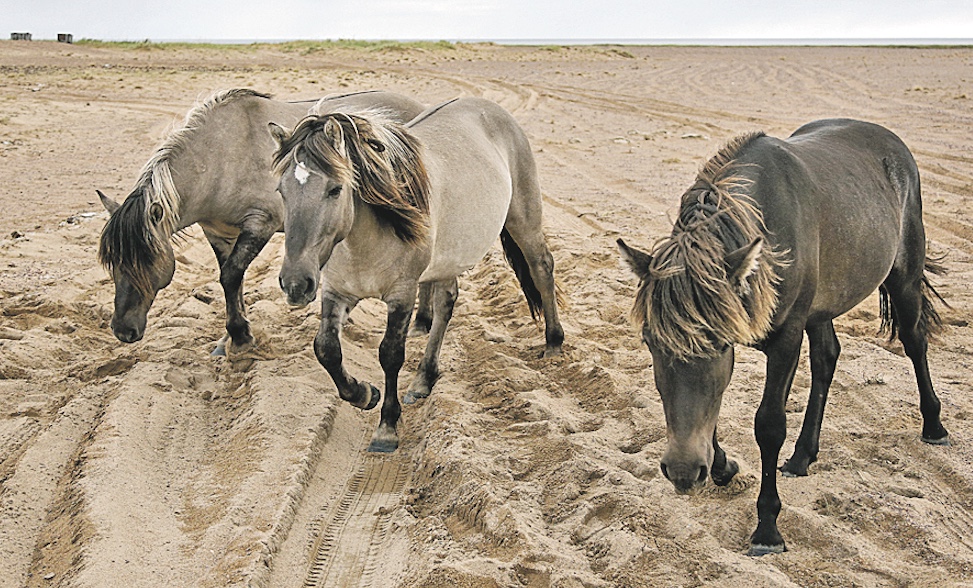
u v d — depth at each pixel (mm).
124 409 5348
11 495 4457
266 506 4352
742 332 3318
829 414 5316
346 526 4434
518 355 6594
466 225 5422
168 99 25469
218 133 6074
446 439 5012
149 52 45656
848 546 3834
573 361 6355
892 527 4027
